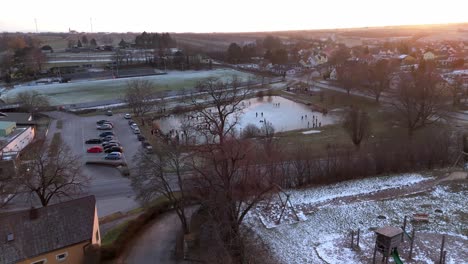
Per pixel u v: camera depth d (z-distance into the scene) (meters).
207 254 40.91
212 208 43.84
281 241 44.69
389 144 68.75
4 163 60.44
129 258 41.47
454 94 110.62
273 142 73.44
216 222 43.03
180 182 45.72
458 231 45.78
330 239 45.00
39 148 71.81
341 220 48.97
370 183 59.31
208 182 48.34
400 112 92.94
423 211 50.62
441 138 68.94
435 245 42.78
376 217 49.53
